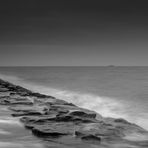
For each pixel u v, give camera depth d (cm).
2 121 1039
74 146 726
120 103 2073
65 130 857
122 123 1030
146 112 1670
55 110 1271
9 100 1593
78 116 1074
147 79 5150
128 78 5500
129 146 755
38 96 1967
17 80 5503
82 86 3712
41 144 738
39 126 902
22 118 1066
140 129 948
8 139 788
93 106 1992
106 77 6106
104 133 846
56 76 7106
